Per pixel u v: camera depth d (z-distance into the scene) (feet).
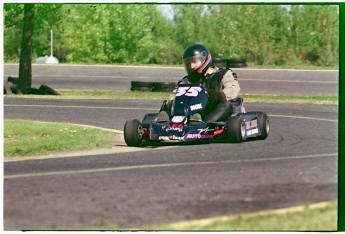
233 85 86.63
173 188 64.95
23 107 127.03
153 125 82.69
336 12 180.24
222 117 84.64
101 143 87.86
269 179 67.87
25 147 85.76
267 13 183.62
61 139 90.68
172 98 85.25
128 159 77.41
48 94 152.76
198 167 72.79
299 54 183.01
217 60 177.17
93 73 179.52
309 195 62.69
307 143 87.04
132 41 189.37
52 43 188.24
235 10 185.26
